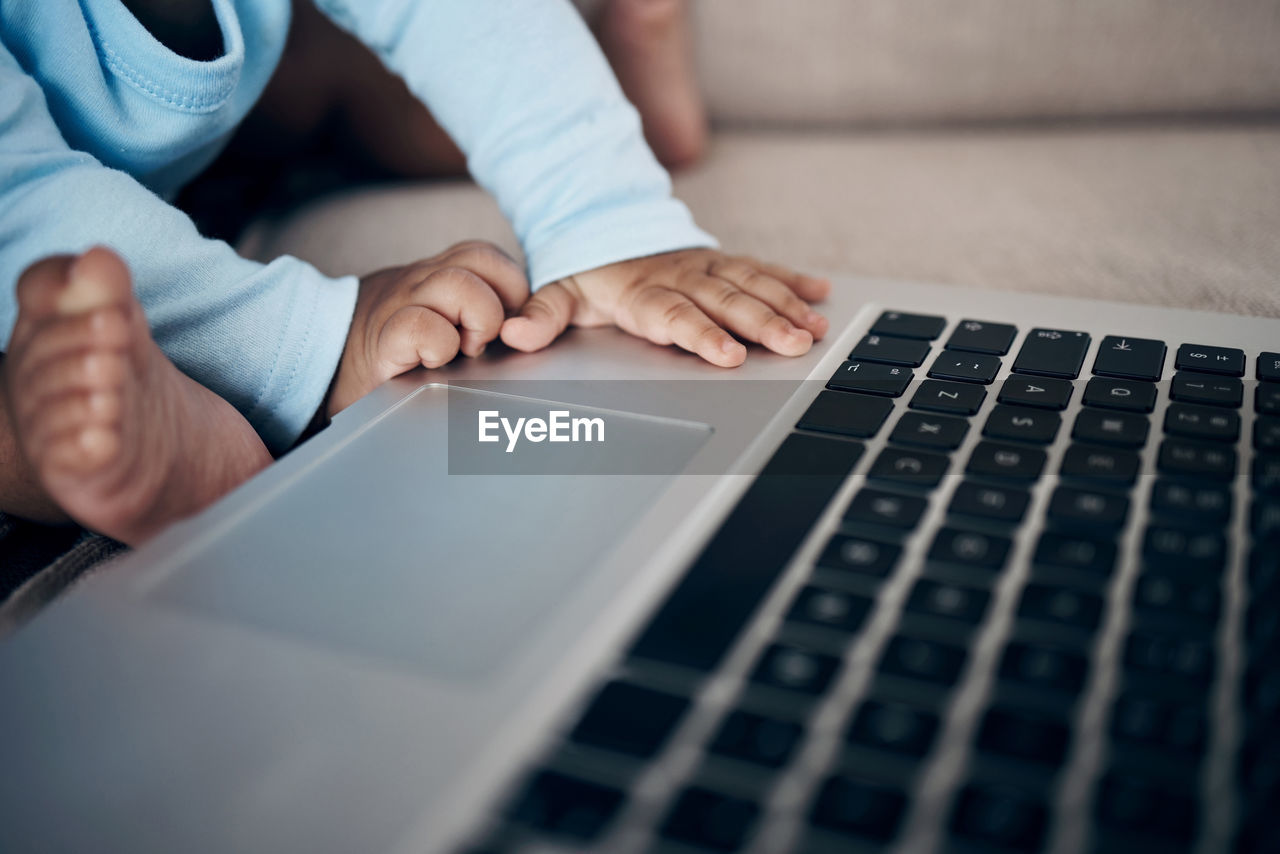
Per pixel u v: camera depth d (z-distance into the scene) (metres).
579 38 0.58
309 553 0.38
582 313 0.53
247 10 0.57
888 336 0.47
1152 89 0.89
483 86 0.57
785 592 0.35
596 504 0.39
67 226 0.45
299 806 0.32
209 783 0.32
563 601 0.36
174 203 0.66
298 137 0.80
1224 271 0.56
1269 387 0.42
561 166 0.55
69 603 0.36
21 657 0.35
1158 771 0.31
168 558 0.38
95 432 0.38
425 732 0.33
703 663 0.34
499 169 0.57
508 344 0.50
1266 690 0.32
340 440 0.43
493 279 0.52
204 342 0.48
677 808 0.31
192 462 0.42
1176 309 0.48
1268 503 0.37
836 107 0.95
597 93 0.57
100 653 0.35
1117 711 0.32
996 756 0.31
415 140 0.80
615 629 0.35
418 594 0.36
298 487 0.40
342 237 0.69
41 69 0.50
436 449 0.42
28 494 0.46
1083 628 0.34
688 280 0.51
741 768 0.32
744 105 0.97
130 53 0.51
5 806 0.32
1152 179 0.73
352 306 0.50
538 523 0.38
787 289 0.50
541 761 0.32
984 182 0.76
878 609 0.34
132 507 0.40
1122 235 0.62
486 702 0.33
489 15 0.57
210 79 0.52
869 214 0.70
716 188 0.79
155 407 0.40
